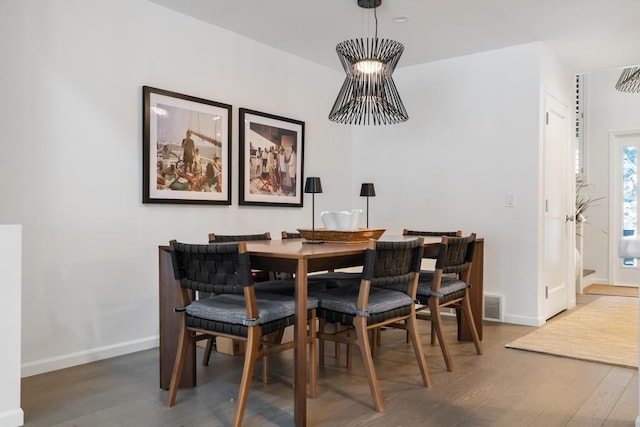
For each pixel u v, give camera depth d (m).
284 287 2.98
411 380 2.74
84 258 3.04
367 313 2.34
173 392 2.36
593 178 6.69
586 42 4.16
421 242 2.58
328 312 2.47
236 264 2.12
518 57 4.24
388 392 2.55
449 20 3.69
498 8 3.47
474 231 4.46
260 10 3.52
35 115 2.81
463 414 2.28
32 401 2.42
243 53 4.05
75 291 3.00
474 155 4.47
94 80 3.08
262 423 2.17
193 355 2.62
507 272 4.27
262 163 4.21
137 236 3.32
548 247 4.39
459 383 2.69
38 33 2.83
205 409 2.32
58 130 2.91
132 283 3.29
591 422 2.20
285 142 4.45
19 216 2.75
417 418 2.23
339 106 3.58
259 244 2.72
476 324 3.60
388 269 2.45
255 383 2.69
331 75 4.99
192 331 2.45
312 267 2.26
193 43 3.66
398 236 3.72
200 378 2.76
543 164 4.23
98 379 2.74
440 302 2.95
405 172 4.90
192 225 3.67
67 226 2.96
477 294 3.61
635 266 6.43
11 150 2.72
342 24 3.79
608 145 6.59
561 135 4.70
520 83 4.23
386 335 3.78
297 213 4.61
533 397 2.49
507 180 4.29
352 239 2.89
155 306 3.43
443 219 4.65
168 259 2.56
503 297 4.27
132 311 3.30
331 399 2.46
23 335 2.78
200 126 3.68
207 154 3.73
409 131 4.88
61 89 2.93
